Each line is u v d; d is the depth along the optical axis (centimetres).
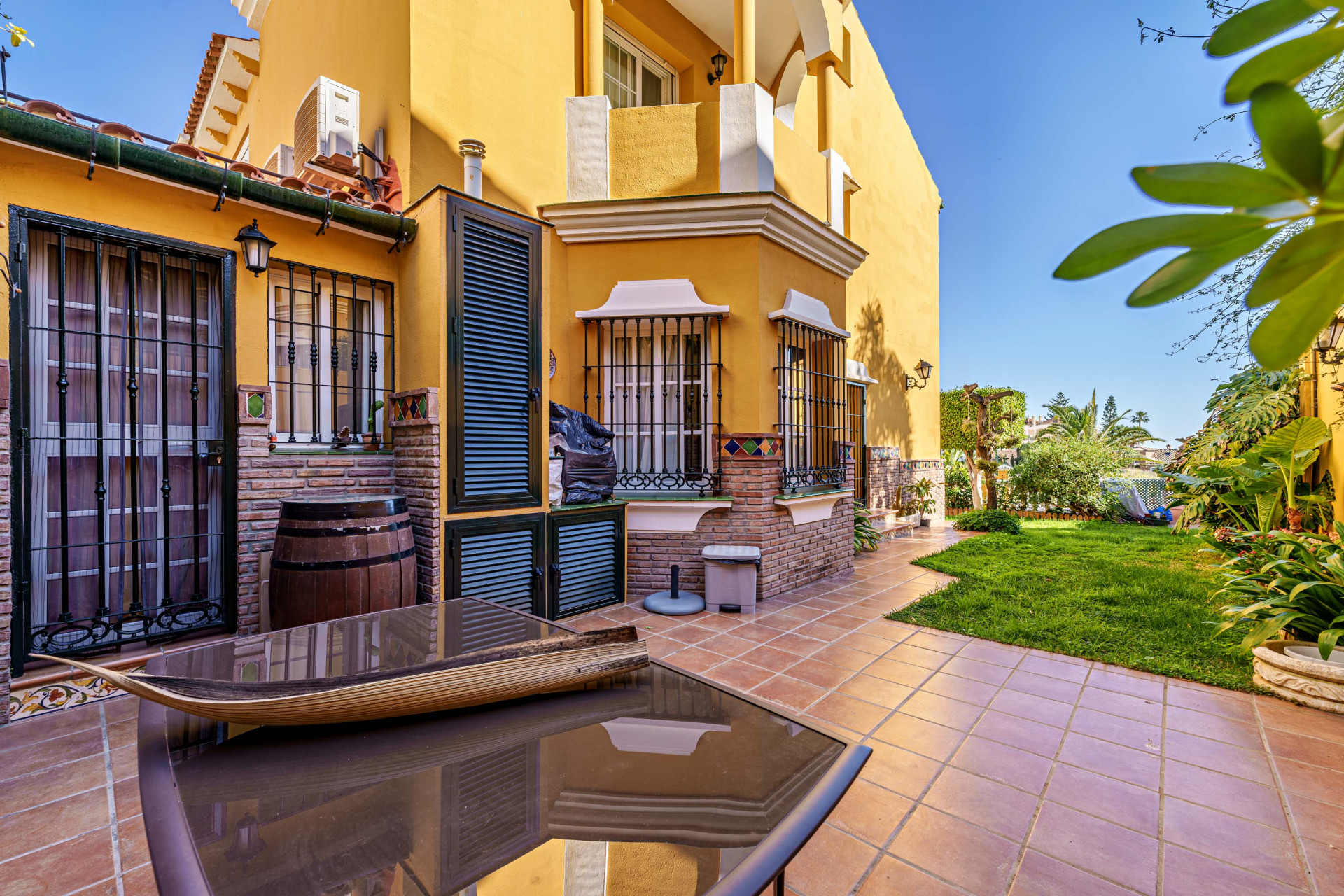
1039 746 293
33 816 238
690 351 591
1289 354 33
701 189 591
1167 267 34
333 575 336
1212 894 204
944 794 255
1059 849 224
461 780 119
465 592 421
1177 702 341
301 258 409
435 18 489
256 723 130
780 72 811
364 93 531
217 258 373
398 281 454
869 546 839
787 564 594
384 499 359
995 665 394
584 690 161
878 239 983
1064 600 541
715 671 381
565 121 598
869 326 948
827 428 691
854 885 207
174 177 343
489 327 438
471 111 512
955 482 1377
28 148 307
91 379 345
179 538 357
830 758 128
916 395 1116
